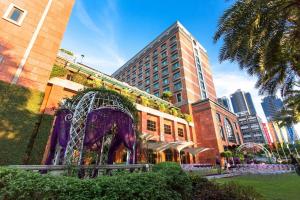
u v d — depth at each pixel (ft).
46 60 48.03
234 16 32.07
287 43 35.45
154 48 180.04
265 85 47.65
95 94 24.70
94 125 22.03
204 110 113.60
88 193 11.70
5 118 36.88
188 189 17.89
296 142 176.96
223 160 94.17
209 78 177.78
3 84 38.75
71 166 19.49
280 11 30.48
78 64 70.13
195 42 180.34
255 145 104.78
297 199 22.59
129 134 25.16
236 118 146.41
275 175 54.60
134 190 12.76
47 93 50.72
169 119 95.50
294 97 72.23
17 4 46.80
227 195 18.20
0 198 11.24
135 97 85.97
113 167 22.58
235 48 34.35
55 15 54.24
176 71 143.13
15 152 36.01
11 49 42.47
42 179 11.93
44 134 43.01
